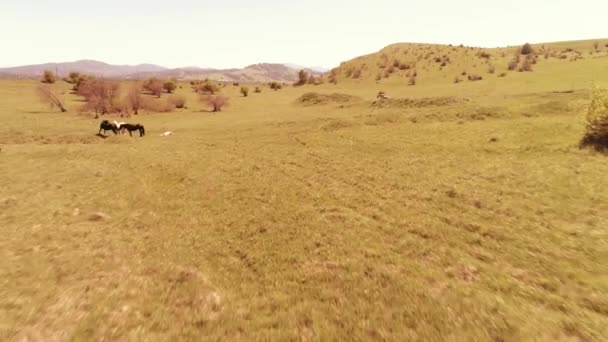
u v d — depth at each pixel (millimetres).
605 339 6871
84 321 8109
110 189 19781
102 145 33906
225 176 21891
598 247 10484
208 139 36750
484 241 11664
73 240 13055
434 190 17031
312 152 27391
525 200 14664
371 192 17531
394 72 127562
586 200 13930
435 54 139750
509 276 9469
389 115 39781
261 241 12781
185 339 7523
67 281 10055
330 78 143625
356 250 11688
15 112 58500
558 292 8594
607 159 18641
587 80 62438
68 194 18734
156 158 27406
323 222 14148
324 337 7445
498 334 7160
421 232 12695
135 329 7844
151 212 16250
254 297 9266
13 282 9945
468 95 61719
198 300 9078
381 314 8172
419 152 24938
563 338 6961
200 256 11883
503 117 34625
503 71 96625
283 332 7680
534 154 21234
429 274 9867
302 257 11406
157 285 9883
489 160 21188
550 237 11438
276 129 40188
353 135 32719
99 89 65562
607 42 142500
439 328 7508
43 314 8391
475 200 15188
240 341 7434
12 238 13102
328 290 9375
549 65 94438
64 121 51469
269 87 135750
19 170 23562
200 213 15992
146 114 65938
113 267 10992
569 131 24984
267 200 17219
